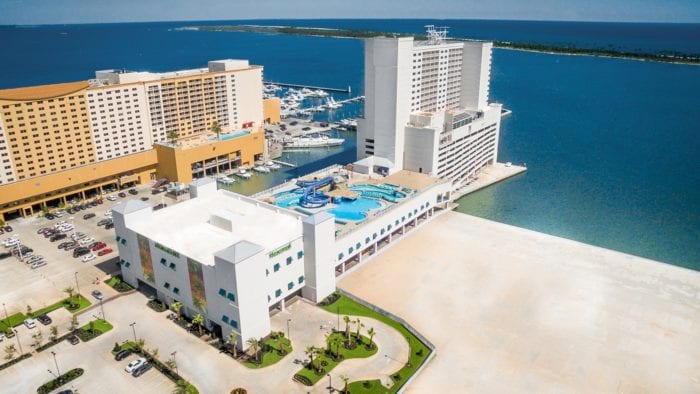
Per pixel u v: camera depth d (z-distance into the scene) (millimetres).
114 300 125000
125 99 199625
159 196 197500
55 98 178625
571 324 115375
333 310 120438
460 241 158250
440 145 187875
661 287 130750
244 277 100312
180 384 95250
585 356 104688
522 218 183750
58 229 166250
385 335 111250
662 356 104562
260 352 104812
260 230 123250
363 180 181000
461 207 194375
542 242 157250
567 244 155750
